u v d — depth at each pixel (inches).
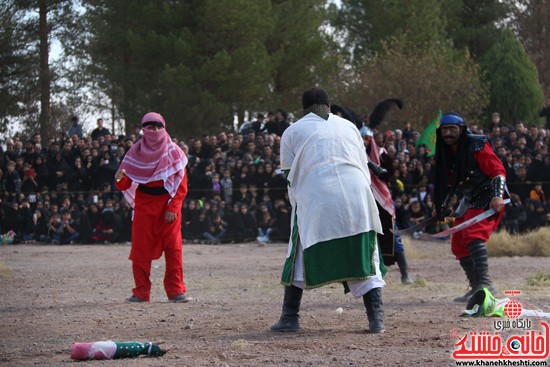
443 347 227.9
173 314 312.2
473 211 328.8
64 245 758.5
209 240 749.3
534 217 694.5
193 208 759.1
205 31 1240.2
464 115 1254.3
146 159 353.1
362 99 1274.6
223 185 762.2
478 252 324.8
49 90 1262.3
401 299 348.8
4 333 274.4
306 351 226.2
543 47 1729.8
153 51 1208.8
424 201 719.1
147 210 354.0
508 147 753.6
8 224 779.4
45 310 331.3
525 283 398.6
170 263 355.9
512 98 1309.1
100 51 1283.2
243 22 1226.6
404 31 1560.0
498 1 1747.0
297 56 1357.0
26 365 217.6
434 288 390.9
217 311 320.2
